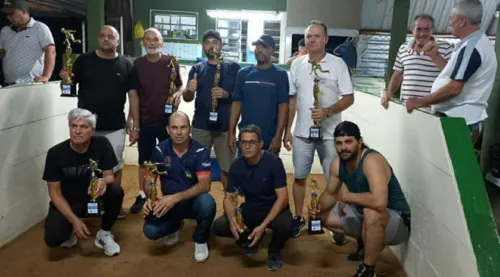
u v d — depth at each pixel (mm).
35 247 2705
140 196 3359
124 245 2771
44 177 2467
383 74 5910
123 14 5965
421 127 2289
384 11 5844
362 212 2430
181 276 2408
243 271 2484
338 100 2803
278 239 2486
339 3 5848
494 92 2881
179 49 6309
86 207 2588
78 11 6035
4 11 3236
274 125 2904
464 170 1879
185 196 2506
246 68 2938
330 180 2486
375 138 3344
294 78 2906
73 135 2404
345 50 5562
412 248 2391
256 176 2471
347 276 2451
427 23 2791
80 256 2609
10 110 2707
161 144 2654
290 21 5906
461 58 2225
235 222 2465
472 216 1764
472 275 1691
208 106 3125
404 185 2566
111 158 2633
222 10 5660
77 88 3316
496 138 2922
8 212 2740
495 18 5578
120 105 3090
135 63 3193
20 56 3174
